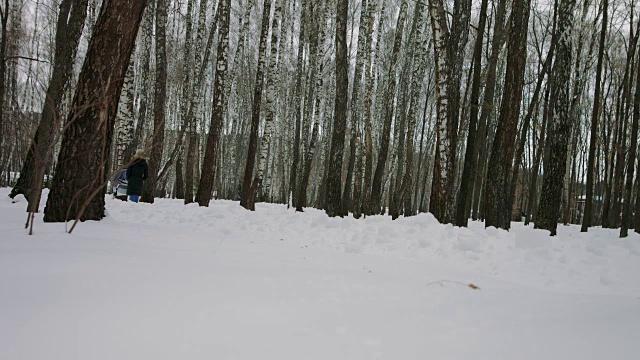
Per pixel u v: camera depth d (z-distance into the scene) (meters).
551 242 5.09
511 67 8.61
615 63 21.33
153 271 3.06
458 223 9.34
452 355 1.86
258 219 7.91
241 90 28.89
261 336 1.96
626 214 9.59
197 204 11.23
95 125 5.52
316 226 6.77
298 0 24.94
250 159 12.12
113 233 4.94
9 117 10.97
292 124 26.44
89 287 2.54
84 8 8.96
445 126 7.98
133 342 1.79
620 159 16.48
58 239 4.16
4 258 3.15
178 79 24.19
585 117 28.39
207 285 2.78
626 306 2.86
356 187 13.53
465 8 9.17
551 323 2.40
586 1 12.72
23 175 8.84
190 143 13.40
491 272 4.38
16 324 1.91
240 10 24.05
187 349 1.76
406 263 4.48
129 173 11.86
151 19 16.14
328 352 1.82
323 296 2.75
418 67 15.78
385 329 2.18
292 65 25.38
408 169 16.75
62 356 1.62
